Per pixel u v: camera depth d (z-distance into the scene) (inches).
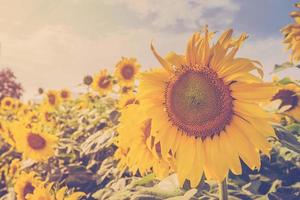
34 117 107.0
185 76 23.7
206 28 23.5
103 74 93.7
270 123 24.7
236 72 22.8
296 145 23.5
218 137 23.3
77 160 64.9
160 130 24.3
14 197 64.5
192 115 23.7
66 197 45.1
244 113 23.0
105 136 48.7
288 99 30.5
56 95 109.7
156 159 26.9
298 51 31.4
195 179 23.2
